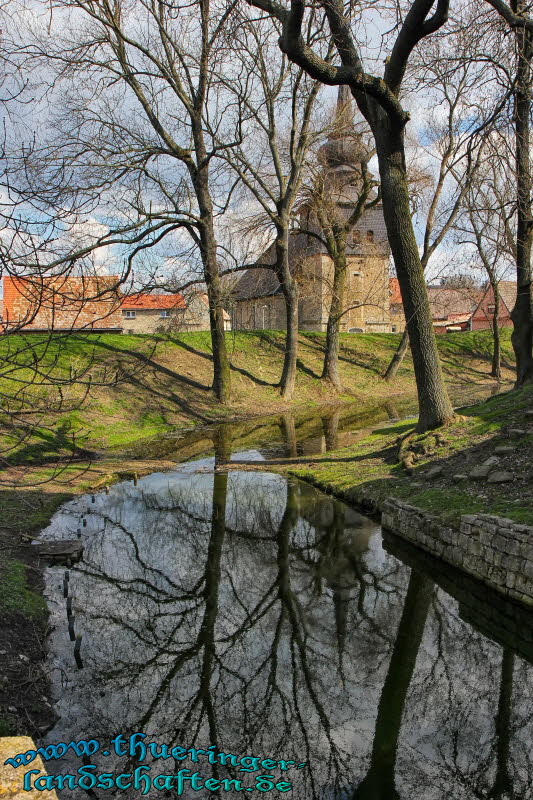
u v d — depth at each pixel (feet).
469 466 35.27
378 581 28.55
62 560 29.91
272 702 19.11
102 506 41.37
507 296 184.14
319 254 139.64
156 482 48.67
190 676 20.51
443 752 16.89
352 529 35.96
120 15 62.95
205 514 39.78
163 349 93.81
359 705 18.95
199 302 79.82
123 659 21.31
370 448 53.06
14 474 45.21
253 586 28.25
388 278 121.60
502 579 24.61
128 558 31.53
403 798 15.12
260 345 111.45
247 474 51.37
